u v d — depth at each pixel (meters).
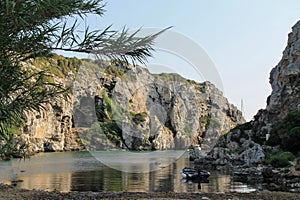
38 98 6.80
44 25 6.35
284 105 70.25
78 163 44.12
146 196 11.41
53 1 5.98
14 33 6.36
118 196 11.40
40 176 30.88
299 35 76.12
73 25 6.62
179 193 12.25
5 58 6.45
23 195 11.68
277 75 80.25
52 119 79.88
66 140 82.00
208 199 10.94
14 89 6.43
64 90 7.15
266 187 24.16
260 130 63.88
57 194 11.99
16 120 6.89
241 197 11.52
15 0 5.66
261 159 45.47
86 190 20.69
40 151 77.19
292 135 48.94
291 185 25.42
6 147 8.20
